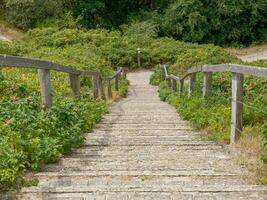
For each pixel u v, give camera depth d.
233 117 6.51
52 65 7.28
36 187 4.38
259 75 5.28
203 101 9.24
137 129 8.54
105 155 5.98
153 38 35.12
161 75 23.70
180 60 26.36
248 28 37.72
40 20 35.22
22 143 5.02
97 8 38.41
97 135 7.75
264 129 5.85
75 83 10.16
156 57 29.28
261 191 4.26
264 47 36.62
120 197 4.15
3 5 35.69
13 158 4.55
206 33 37.09
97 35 30.48
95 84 13.14
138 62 29.16
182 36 37.31
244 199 4.06
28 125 5.70
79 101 9.65
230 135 6.69
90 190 4.31
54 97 8.59
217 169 5.11
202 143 6.79
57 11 35.84
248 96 9.25
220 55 27.31
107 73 20.80
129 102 16.12
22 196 4.16
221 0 37.00
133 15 39.69
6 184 4.37
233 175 4.84
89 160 5.61
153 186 4.44
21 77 10.91
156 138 7.38
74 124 6.81
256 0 37.56
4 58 5.49
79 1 38.25
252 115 6.94
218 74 12.13
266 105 7.36
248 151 5.86
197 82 12.22
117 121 9.91
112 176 4.85
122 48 29.64
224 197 4.12
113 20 40.03
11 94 8.77
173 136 7.59
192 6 36.41
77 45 28.56
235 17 37.47
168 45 30.77
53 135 5.98
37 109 6.66
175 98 14.16
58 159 5.51
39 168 5.07
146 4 41.44
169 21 36.84
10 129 5.34
